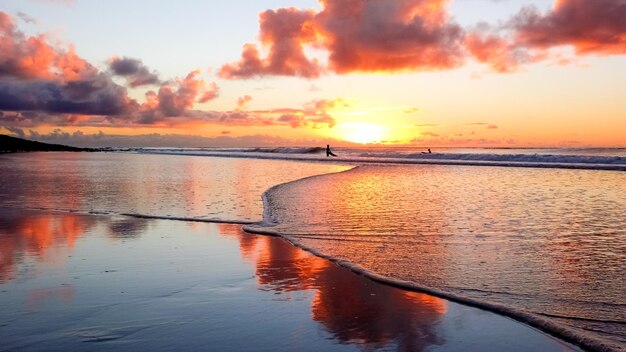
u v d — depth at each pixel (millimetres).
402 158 51344
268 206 13930
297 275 7094
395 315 5445
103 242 9383
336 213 12516
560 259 7688
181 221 11750
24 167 34750
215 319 5320
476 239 9211
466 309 5605
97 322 5211
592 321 5137
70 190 18719
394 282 6617
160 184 21203
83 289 6387
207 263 7785
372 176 25438
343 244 9016
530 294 6020
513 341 4727
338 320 5301
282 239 9617
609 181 21359
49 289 6371
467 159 45156
